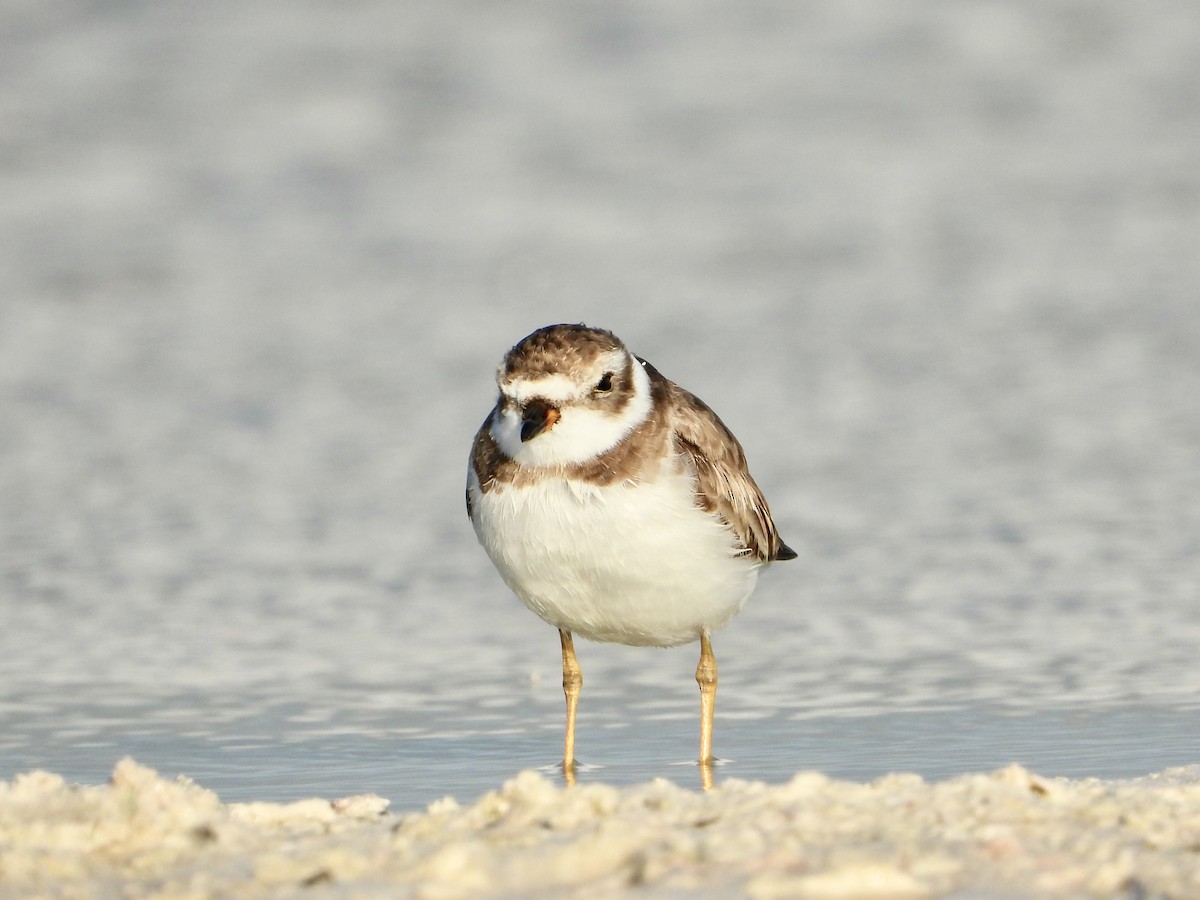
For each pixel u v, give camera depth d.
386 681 10.48
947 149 30.23
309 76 33.69
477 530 8.65
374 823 6.86
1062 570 12.82
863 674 10.45
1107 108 32.06
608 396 8.30
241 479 16.02
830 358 20.02
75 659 10.96
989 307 22.09
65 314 22.70
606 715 9.73
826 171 29.28
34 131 31.41
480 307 22.81
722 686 10.31
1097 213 26.66
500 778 8.42
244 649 11.25
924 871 5.64
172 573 13.18
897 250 25.12
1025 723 9.19
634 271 24.38
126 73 33.78
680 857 5.80
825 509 14.76
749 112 31.94
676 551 8.35
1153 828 6.11
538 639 11.58
